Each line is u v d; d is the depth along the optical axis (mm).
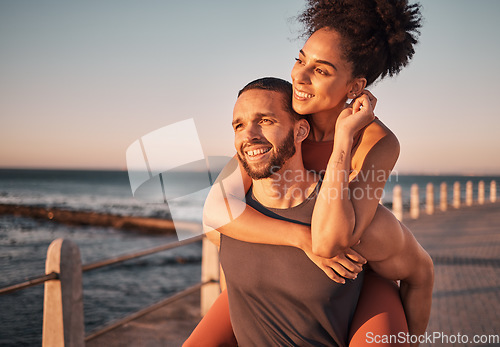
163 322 5418
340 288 1430
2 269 21797
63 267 3525
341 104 1565
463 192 29891
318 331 1445
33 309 12047
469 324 5102
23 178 111375
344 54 1449
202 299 5793
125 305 12742
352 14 1481
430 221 16953
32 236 33469
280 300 1452
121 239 31453
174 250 23469
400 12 1527
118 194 71812
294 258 1419
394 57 1609
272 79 1497
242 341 1546
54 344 3504
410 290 1614
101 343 4590
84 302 13008
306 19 1664
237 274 1488
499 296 6359
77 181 101125
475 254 10125
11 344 9133
